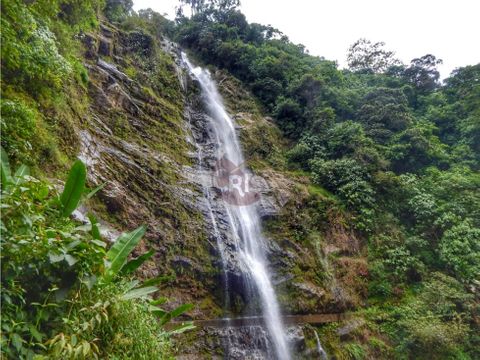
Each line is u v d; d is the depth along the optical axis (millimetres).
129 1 16375
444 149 19328
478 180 15570
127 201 8383
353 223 13547
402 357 10211
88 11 8945
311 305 10500
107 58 12016
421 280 12281
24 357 2666
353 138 16297
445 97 24781
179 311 4812
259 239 11555
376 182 14758
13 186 3168
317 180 15117
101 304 3221
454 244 12688
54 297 3084
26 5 5609
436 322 10352
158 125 11961
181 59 18453
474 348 10406
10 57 5191
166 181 10164
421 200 14328
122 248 4309
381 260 12766
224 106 17438
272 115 18781
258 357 8633
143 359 3439
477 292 11820
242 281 9711
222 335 8477
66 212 3816
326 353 9688
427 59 27125
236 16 23797
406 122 18734
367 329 10820
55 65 6156
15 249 2768
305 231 12516
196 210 10344
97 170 8078
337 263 12102
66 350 2729
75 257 3248
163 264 8398
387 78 26719
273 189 13484
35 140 6051
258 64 20594
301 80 19188
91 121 9109
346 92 20812
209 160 13070
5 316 2643
